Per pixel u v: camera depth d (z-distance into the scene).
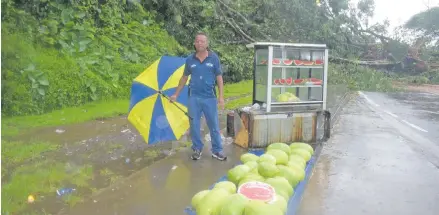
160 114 5.57
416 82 20.56
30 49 9.69
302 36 19.70
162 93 5.50
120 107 9.90
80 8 12.14
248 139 5.89
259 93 6.44
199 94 5.24
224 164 5.18
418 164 5.36
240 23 19.14
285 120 6.04
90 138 6.67
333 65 19.05
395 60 21.14
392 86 17.94
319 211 3.69
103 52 12.02
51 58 10.12
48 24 10.92
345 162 5.36
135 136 6.88
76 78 10.13
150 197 4.00
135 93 5.51
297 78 6.22
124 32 13.77
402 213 3.70
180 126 5.66
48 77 9.42
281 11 19.72
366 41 22.12
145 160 5.46
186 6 17.03
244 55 18.45
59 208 3.70
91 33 11.90
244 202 2.83
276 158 4.09
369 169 5.07
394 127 8.13
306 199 3.97
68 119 8.16
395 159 5.57
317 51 6.28
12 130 6.98
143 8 16.08
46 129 7.26
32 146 5.89
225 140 6.50
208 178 4.61
